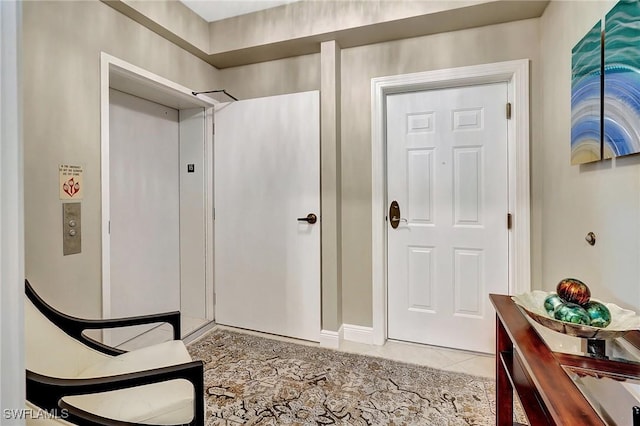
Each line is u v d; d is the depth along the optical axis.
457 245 2.36
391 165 2.50
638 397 0.77
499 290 2.26
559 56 1.78
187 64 2.53
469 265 2.33
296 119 2.54
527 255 2.13
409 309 2.49
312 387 1.88
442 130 2.37
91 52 1.83
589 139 1.41
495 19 2.10
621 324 1.02
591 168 1.45
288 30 2.37
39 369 1.27
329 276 2.48
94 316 1.85
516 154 2.14
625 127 1.17
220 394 1.82
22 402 0.44
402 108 2.46
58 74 1.67
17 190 0.43
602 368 0.87
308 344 2.49
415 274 2.46
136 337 2.55
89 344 1.50
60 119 1.68
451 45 2.24
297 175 2.55
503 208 2.24
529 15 2.05
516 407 1.70
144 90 2.38
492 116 2.25
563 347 0.99
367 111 2.45
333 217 2.45
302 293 2.56
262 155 2.66
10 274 0.42
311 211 2.52
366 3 2.17
